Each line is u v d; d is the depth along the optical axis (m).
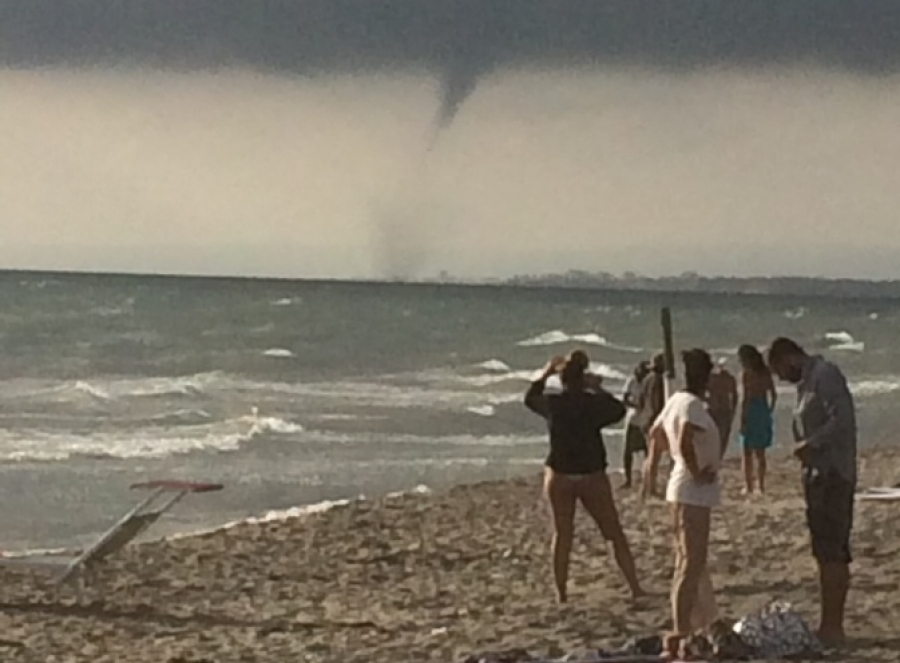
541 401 15.38
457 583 18.33
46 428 48.84
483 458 41.03
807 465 12.66
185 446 43.41
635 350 90.75
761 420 25.95
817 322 125.56
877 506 23.44
